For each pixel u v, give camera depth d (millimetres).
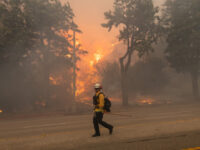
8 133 8414
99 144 5848
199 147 5293
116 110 18062
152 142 5844
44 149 5594
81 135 7203
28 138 7145
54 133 7914
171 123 9203
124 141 6078
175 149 5152
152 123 9461
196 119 10258
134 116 12562
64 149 5516
